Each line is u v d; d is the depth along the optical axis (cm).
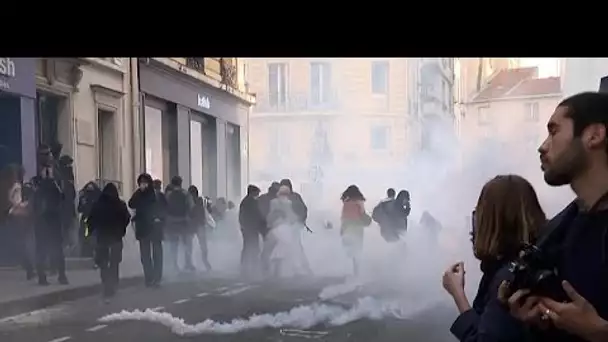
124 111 1967
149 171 2139
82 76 1733
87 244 1357
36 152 1505
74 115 1705
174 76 2278
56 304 985
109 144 1908
